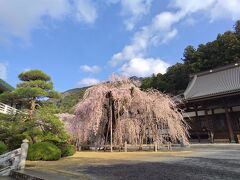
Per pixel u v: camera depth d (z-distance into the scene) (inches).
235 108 888.9
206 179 206.1
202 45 1742.1
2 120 466.0
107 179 221.9
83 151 628.4
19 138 462.6
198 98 888.9
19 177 285.7
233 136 821.9
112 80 646.5
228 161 326.3
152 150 588.1
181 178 214.8
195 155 434.0
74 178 230.1
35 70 625.6
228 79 1021.8
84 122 587.8
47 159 417.1
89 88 622.2
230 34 1566.2
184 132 643.5
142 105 576.7
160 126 587.5
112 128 598.5
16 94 539.2
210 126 927.0
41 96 563.2
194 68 1643.7
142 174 243.9
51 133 471.2
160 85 1662.2
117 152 553.3
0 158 334.3
